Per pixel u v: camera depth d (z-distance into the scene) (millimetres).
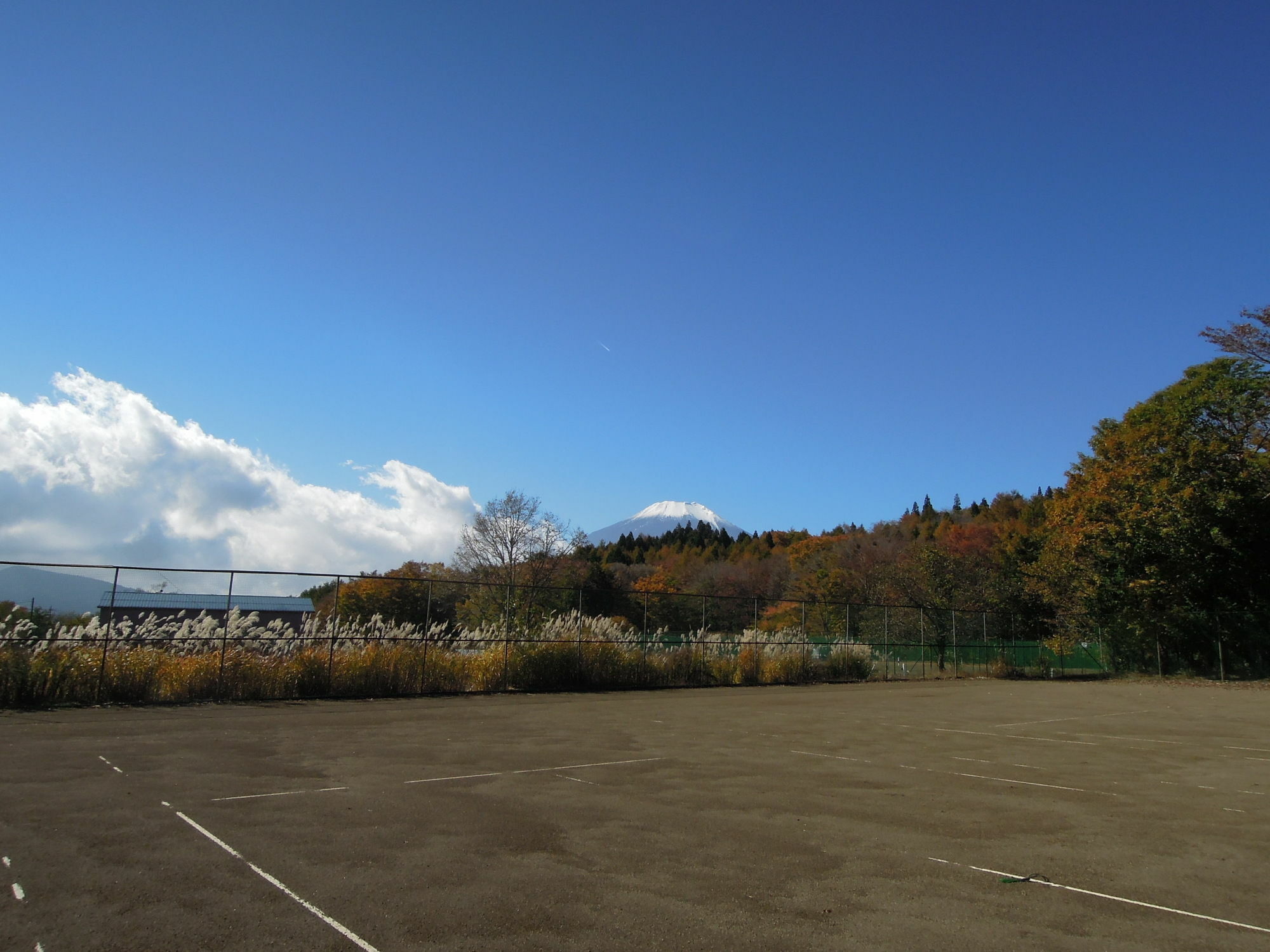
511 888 5355
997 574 43438
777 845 6617
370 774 9289
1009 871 6059
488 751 11211
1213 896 5574
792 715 17578
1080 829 7469
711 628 30250
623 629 26078
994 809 8273
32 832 6480
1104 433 43906
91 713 14547
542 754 11117
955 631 37562
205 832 6570
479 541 49312
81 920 4645
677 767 10320
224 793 8070
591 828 7000
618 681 24234
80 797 7770
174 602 20000
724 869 5902
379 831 6727
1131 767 11242
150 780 8617
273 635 18234
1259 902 5453
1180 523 33719
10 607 16281
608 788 8836
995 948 4543
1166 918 5098
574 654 23391
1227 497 33250
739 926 4773
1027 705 22109
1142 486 35562
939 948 4512
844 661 31438
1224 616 34594
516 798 8133
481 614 38000
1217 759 12172
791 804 8234
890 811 8023
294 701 17578
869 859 6281
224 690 17156
